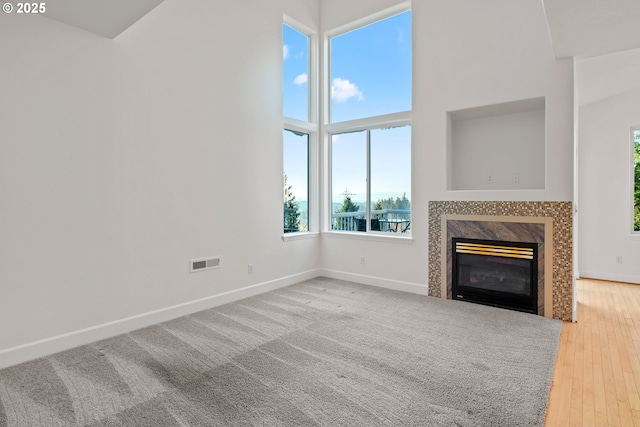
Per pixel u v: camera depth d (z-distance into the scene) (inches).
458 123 178.5
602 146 205.3
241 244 168.2
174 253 141.6
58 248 110.5
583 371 99.4
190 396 86.0
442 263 169.2
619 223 201.8
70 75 111.7
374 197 201.6
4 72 99.0
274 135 184.5
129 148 126.9
